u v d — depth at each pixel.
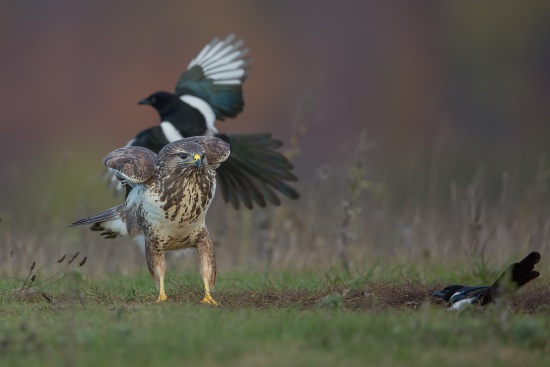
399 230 15.70
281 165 14.36
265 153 14.35
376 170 21.47
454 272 13.33
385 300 10.90
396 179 20.53
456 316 9.35
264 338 8.15
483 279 12.88
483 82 45.84
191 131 14.20
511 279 10.05
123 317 9.30
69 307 10.20
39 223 16.80
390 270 13.41
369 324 8.54
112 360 7.50
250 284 12.40
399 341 8.04
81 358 7.58
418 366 7.38
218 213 16.72
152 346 7.84
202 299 11.12
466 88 45.78
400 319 8.94
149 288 12.20
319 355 7.63
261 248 16.28
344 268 13.70
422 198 17.09
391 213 17.84
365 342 7.99
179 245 11.23
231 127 40.41
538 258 9.84
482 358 7.62
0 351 7.89
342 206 15.45
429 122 44.06
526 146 40.44
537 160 32.75
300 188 18.48
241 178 14.41
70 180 31.41
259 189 14.44
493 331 8.23
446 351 7.81
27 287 11.79
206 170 10.86
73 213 17.27
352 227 15.38
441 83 45.44
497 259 14.26
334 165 17.11
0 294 11.46
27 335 8.36
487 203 18.78
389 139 42.28
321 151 39.56
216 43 14.99
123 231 11.50
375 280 12.30
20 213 22.86
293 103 42.69
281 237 15.98
